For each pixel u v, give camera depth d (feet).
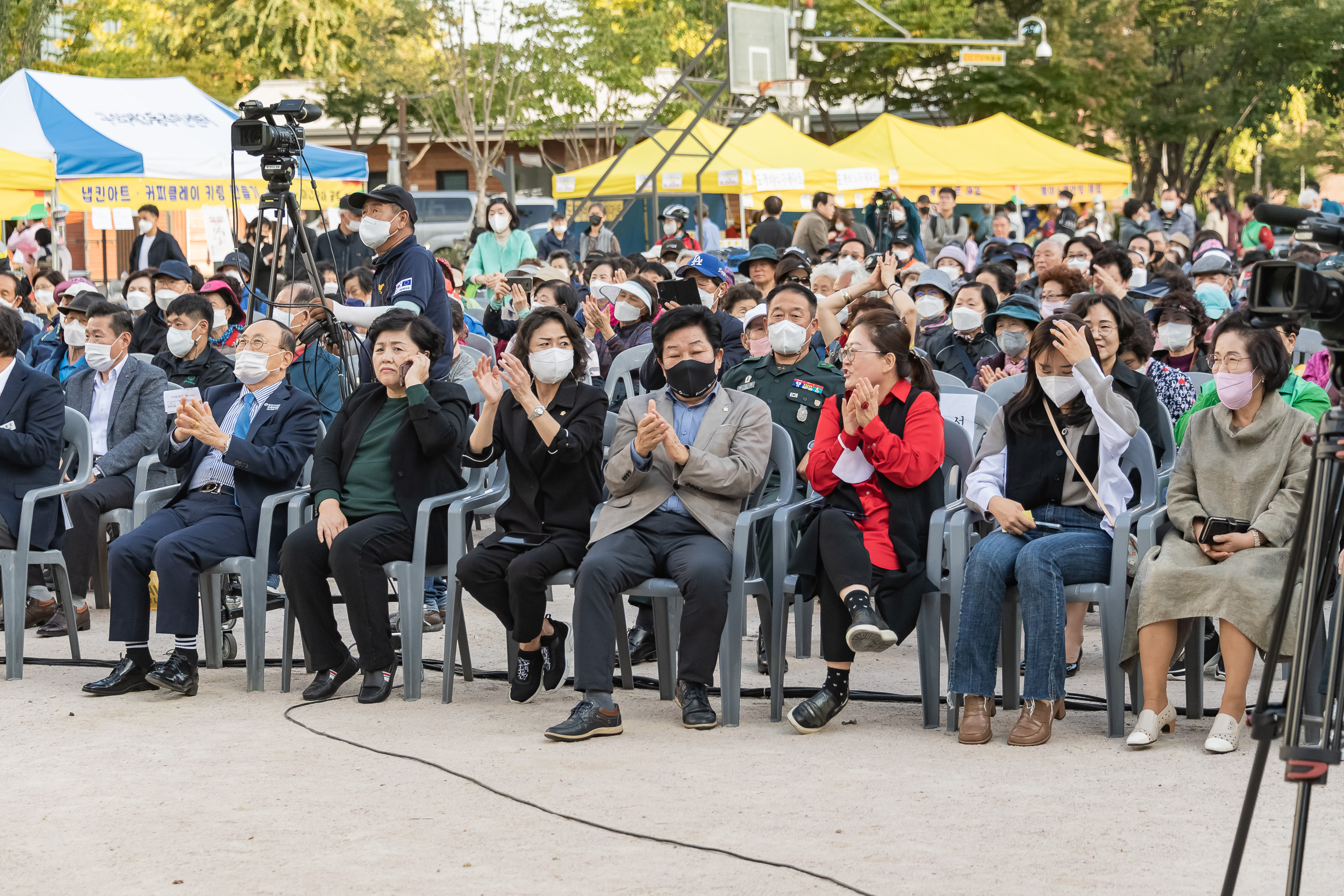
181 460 19.98
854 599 15.81
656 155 64.59
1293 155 173.06
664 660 18.21
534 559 17.40
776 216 51.31
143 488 22.53
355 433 18.98
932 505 16.93
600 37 102.32
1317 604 8.98
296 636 22.12
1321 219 9.36
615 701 18.29
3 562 19.70
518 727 16.76
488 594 17.84
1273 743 15.37
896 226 54.85
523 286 31.32
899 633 16.24
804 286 20.52
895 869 11.63
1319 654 14.84
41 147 44.91
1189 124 110.52
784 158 63.57
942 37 98.73
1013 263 38.75
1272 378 16.03
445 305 21.97
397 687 19.07
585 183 66.74
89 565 22.54
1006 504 16.56
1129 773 14.37
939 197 61.31
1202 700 16.83
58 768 15.01
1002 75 99.19
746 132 65.87
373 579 18.13
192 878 11.69
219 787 14.23
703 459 16.98
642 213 69.92
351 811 13.38
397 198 21.74
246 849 12.37
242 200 48.78
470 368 22.80
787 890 11.21
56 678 19.76
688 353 17.90
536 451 17.90
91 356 23.86
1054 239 35.47
